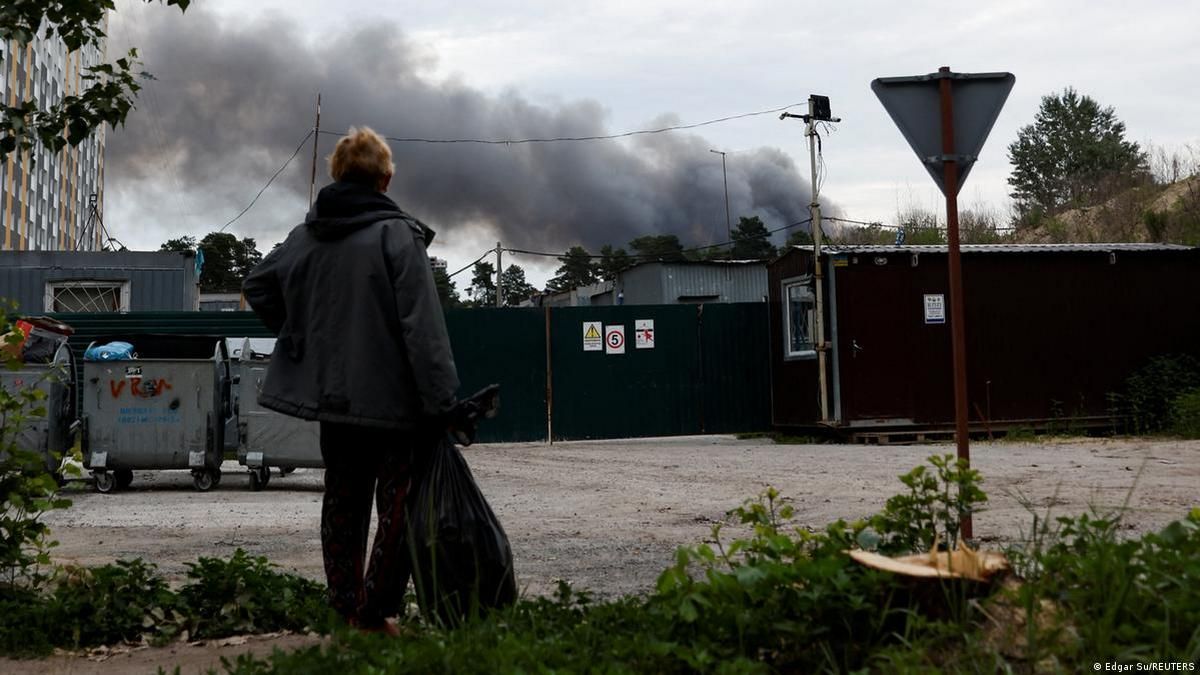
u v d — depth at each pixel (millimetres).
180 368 11609
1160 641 2650
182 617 4441
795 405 18328
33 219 58344
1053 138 70375
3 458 5297
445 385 3633
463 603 3703
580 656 2967
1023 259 17516
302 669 3020
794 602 3021
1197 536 3180
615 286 40219
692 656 2863
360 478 3865
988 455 13578
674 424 19094
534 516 8805
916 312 17250
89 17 5035
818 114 17656
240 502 10469
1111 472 10836
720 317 19344
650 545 7059
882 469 12031
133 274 21344
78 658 4070
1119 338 17766
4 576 5102
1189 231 28125
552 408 18797
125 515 9289
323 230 3811
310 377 3766
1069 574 3092
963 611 2949
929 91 5422
